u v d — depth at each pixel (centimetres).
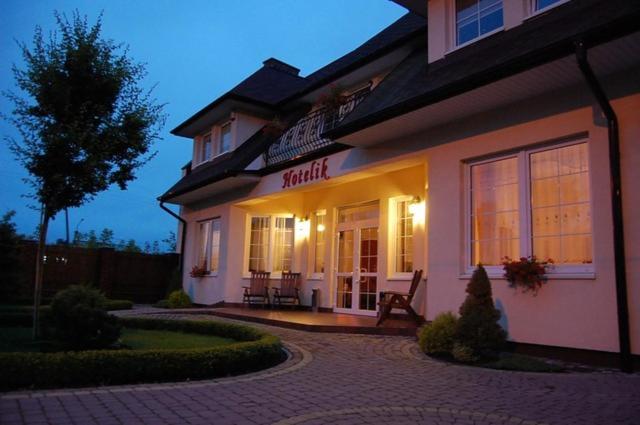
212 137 1617
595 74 612
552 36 634
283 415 388
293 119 1400
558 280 636
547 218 676
